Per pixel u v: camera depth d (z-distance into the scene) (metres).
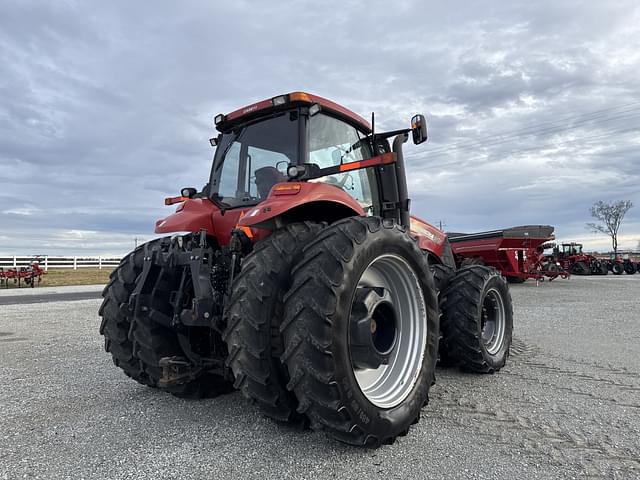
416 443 2.36
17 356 4.80
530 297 10.87
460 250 13.66
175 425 2.62
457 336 3.75
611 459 2.17
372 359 2.40
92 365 4.33
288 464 2.09
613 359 4.35
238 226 2.55
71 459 2.17
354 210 2.75
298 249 2.39
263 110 3.18
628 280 17.86
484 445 2.33
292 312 2.14
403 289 2.73
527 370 3.96
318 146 3.18
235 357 2.24
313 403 2.07
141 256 3.36
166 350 3.01
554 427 2.59
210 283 2.63
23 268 18.36
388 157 2.61
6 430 2.58
